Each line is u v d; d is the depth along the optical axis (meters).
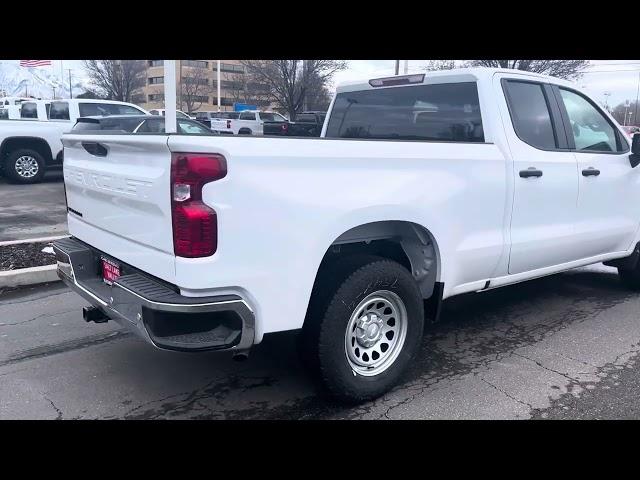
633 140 5.64
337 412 3.69
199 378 4.15
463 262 4.24
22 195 12.91
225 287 3.06
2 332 4.98
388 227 3.91
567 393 3.96
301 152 3.22
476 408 3.75
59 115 15.52
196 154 2.92
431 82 4.91
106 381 4.08
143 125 11.87
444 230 4.03
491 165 4.32
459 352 4.67
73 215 4.38
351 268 3.58
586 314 5.62
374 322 3.79
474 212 4.24
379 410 3.72
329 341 3.51
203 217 2.95
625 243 5.90
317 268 3.37
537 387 4.05
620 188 5.63
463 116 4.69
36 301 5.82
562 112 5.11
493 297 6.17
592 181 5.27
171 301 3.01
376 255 3.84
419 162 3.83
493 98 4.57
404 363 3.92
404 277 3.79
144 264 3.33
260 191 3.08
